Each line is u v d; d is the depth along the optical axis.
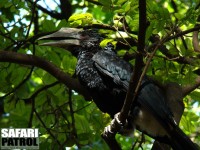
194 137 13.88
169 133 10.25
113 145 10.20
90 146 12.32
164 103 10.58
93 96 11.56
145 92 10.59
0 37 12.18
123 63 11.28
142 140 11.84
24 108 12.46
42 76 12.78
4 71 12.37
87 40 12.09
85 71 11.48
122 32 11.13
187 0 14.88
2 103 15.07
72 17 10.83
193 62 10.74
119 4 10.52
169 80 11.12
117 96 11.20
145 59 9.84
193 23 10.27
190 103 13.93
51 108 12.43
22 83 12.18
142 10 8.54
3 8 13.85
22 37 12.55
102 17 16.34
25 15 13.27
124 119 9.70
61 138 12.59
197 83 11.20
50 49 12.57
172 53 10.84
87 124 12.77
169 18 10.30
